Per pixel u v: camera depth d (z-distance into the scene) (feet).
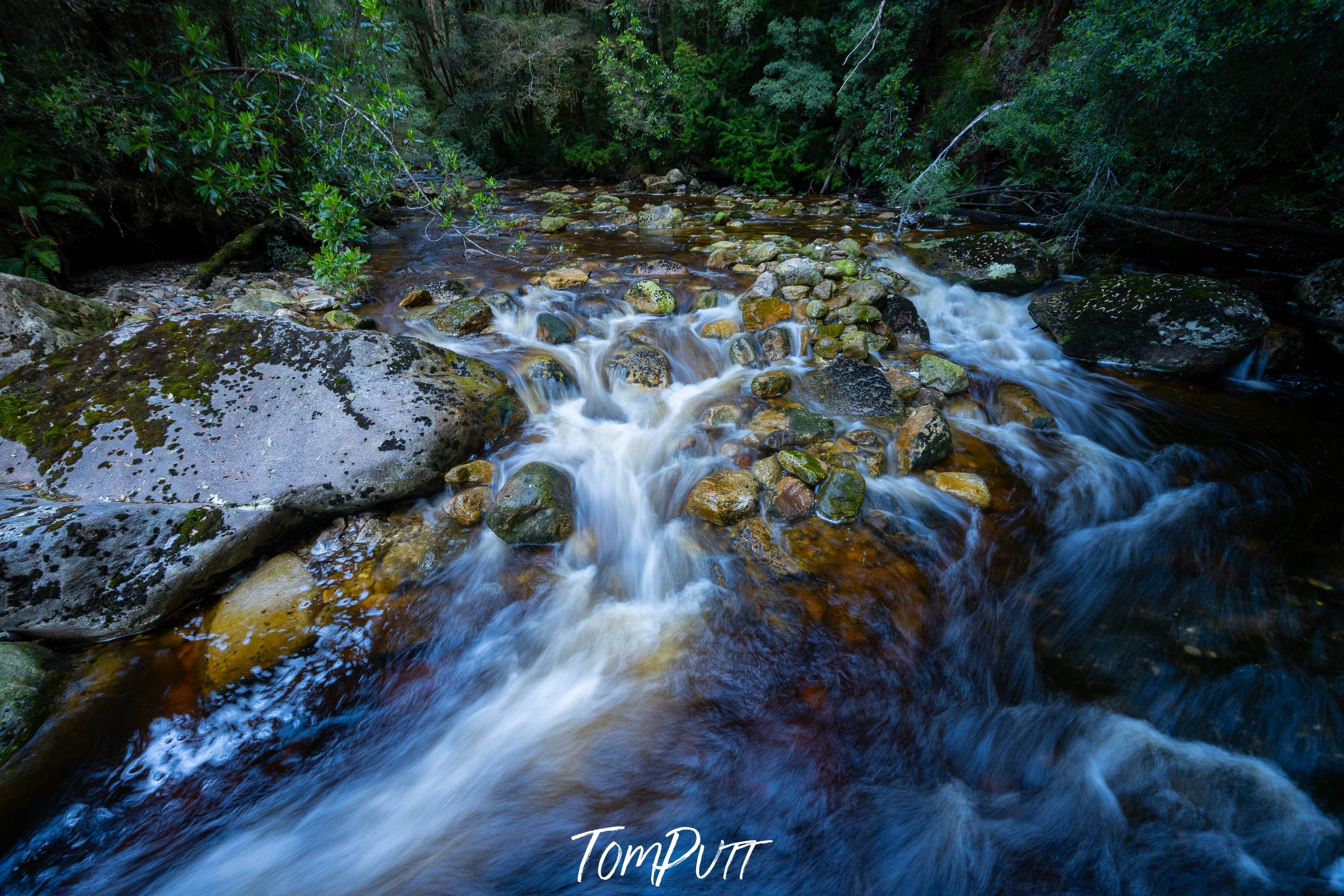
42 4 18.94
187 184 22.75
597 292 22.30
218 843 7.54
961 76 36.55
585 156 56.49
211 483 11.00
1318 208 23.26
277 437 11.82
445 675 9.68
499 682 9.68
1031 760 8.56
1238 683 9.27
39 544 9.11
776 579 11.30
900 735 8.86
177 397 12.03
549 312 20.67
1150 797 8.07
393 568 11.23
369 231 29.99
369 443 12.07
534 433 15.17
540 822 7.97
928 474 13.91
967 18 39.04
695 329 19.86
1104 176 23.95
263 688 9.12
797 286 21.85
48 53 17.94
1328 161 18.83
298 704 9.02
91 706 8.57
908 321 19.83
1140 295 18.81
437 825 7.94
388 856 7.61
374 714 9.06
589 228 33.96
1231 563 11.45
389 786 8.30
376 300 21.15
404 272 24.35
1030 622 10.51
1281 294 21.50
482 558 11.71
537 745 8.86
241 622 9.95
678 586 11.33
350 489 11.69
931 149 37.99
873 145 38.17
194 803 7.86
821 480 13.09
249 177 18.90
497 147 66.23
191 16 22.71
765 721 9.04
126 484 10.73
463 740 8.89
